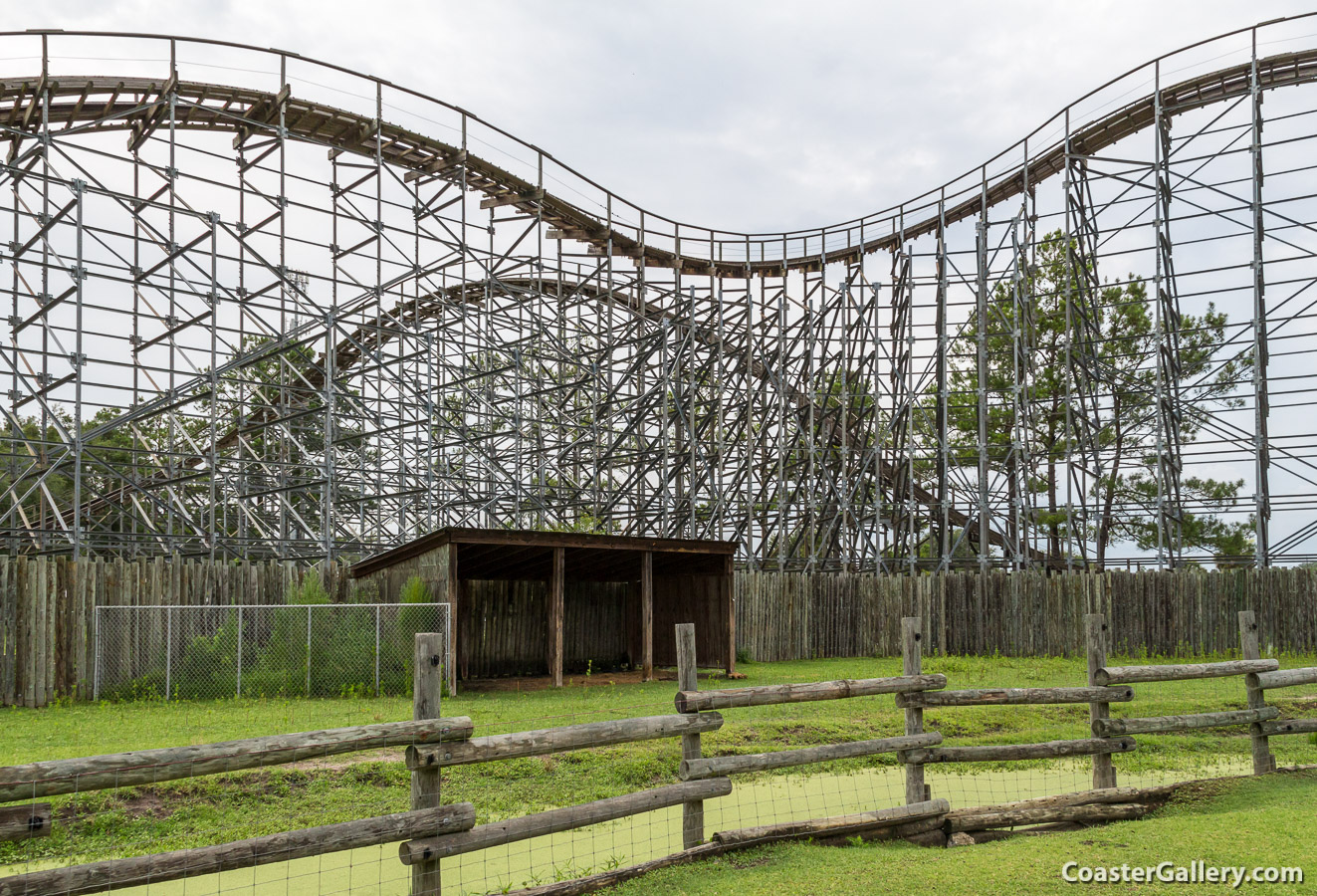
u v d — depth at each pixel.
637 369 34.94
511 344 32.09
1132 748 9.59
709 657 23.23
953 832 8.33
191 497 39.06
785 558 35.06
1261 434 29.47
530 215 33.31
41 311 23.03
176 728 13.45
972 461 40.59
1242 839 7.34
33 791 4.62
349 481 32.38
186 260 24.89
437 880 5.87
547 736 6.50
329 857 8.59
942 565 33.41
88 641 17.52
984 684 19.88
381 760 11.37
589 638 24.59
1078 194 34.16
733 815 10.08
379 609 18.27
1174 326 32.78
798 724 14.06
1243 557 31.56
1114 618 27.47
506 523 35.75
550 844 8.93
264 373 37.00
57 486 36.94
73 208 23.86
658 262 38.28
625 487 35.19
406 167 31.27
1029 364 36.94
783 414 35.03
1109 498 38.41
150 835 9.06
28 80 23.16
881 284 34.84
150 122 26.31
